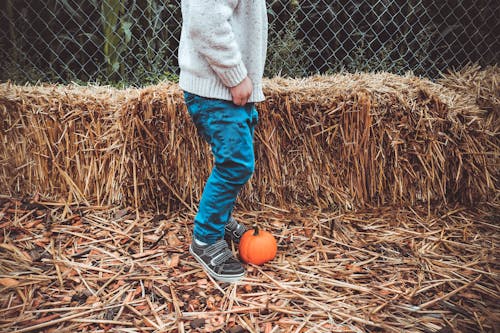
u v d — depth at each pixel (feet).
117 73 10.77
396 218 7.32
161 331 4.77
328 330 4.85
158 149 7.07
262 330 4.83
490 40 12.00
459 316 5.12
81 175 7.46
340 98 7.26
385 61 11.75
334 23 11.85
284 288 5.48
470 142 7.52
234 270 5.58
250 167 5.21
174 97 6.95
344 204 7.56
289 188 7.59
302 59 11.81
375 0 11.76
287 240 6.59
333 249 6.45
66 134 7.30
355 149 7.40
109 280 5.52
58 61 11.41
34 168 7.47
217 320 4.95
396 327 4.91
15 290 5.30
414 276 5.85
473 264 6.12
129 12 10.85
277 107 7.17
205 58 4.72
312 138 7.36
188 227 6.83
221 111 4.93
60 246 6.20
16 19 11.00
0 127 7.29
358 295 5.42
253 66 4.96
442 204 7.76
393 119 7.36
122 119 6.99
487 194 7.79
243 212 7.33
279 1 11.50
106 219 7.00
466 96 8.25
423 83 7.90
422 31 11.44
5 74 10.27
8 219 6.77
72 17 10.48
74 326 4.82
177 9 11.27
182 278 5.64
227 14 4.46
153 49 10.76
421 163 7.56
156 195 7.29
